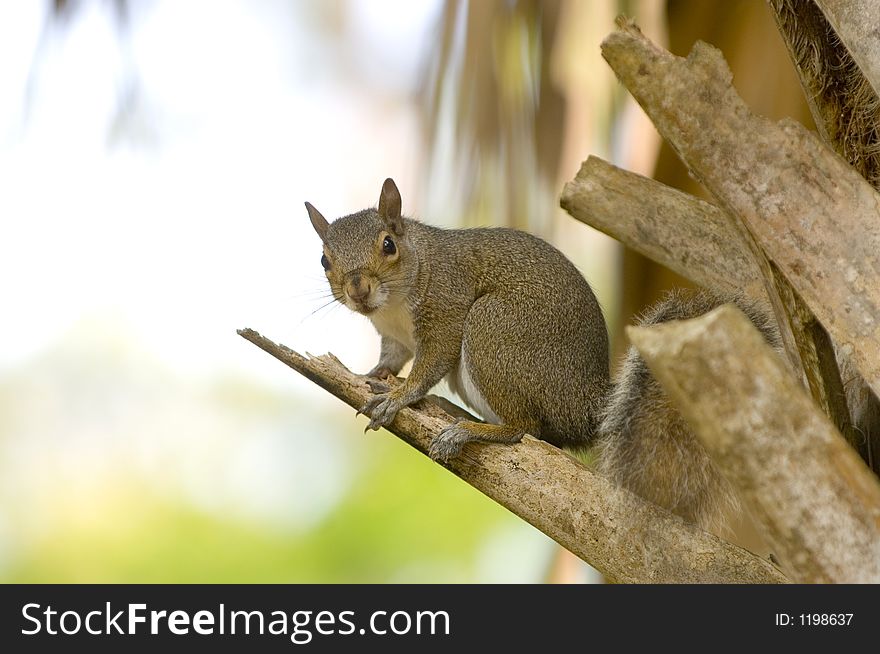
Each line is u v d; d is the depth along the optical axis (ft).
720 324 10.93
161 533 16.53
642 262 13.61
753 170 12.20
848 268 12.16
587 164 12.98
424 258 13.66
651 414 12.75
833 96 12.50
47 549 16.56
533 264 13.57
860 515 10.96
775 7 12.51
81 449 17.62
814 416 10.96
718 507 12.69
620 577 12.55
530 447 12.71
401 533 16.07
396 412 13.20
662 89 12.21
